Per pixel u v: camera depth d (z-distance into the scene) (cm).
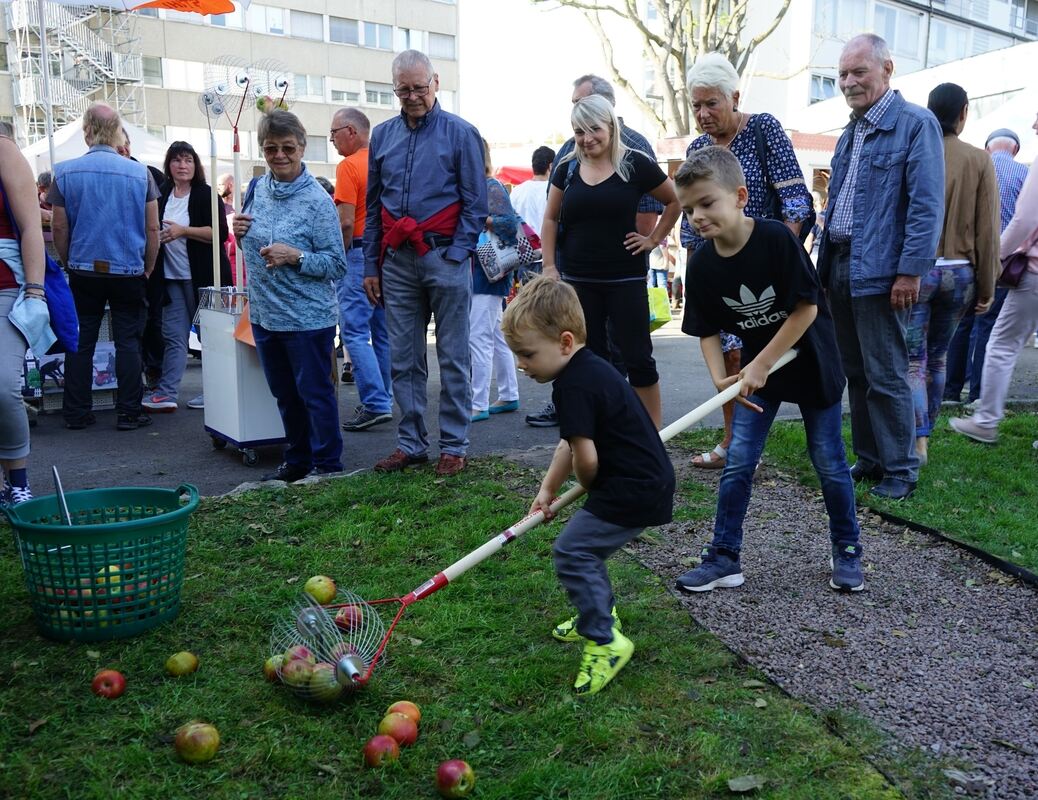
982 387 597
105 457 594
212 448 620
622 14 2020
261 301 496
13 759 256
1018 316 572
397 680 301
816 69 3027
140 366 675
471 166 499
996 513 466
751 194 484
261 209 496
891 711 282
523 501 473
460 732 271
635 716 278
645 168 490
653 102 2755
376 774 251
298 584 378
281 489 494
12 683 296
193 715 280
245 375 561
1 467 452
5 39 3145
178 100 3575
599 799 239
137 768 253
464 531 429
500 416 703
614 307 510
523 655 317
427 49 4341
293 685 282
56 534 308
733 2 2220
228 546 420
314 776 253
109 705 285
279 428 576
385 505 467
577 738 266
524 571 386
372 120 4219
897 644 328
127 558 320
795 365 355
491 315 675
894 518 448
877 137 456
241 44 3719
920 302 519
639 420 294
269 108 698
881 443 487
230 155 3653
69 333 450
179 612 348
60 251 643
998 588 378
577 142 488
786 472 531
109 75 3303
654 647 321
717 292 349
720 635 332
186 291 735
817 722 273
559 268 556
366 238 528
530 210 757
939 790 242
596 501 295
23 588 370
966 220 541
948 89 545
